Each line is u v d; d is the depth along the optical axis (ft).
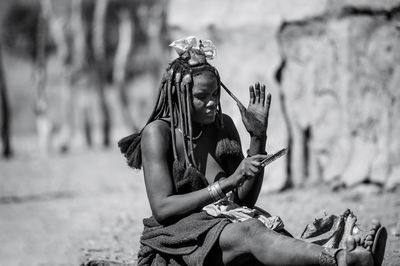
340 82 51.83
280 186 53.11
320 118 52.95
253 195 26.30
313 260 22.66
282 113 53.83
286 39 54.13
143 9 152.97
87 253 36.81
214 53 25.85
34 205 64.28
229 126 26.76
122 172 82.58
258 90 26.21
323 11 52.37
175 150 25.18
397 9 49.42
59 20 130.52
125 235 43.24
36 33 193.98
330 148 52.60
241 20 54.95
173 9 58.80
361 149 50.78
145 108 187.52
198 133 26.05
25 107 219.82
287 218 43.65
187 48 25.55
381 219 40.88
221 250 24.23
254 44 54.60
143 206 57.72
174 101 25.89
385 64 50.03
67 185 74.64
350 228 25.45
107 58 168.96
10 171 88.38
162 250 25.00
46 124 128.36
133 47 171.42
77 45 132.57
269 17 54.24
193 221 24.67
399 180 49.01
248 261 24.67
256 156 24.04
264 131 25.82
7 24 194.49
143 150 25.38
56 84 130.41
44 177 82.07
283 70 54.34
